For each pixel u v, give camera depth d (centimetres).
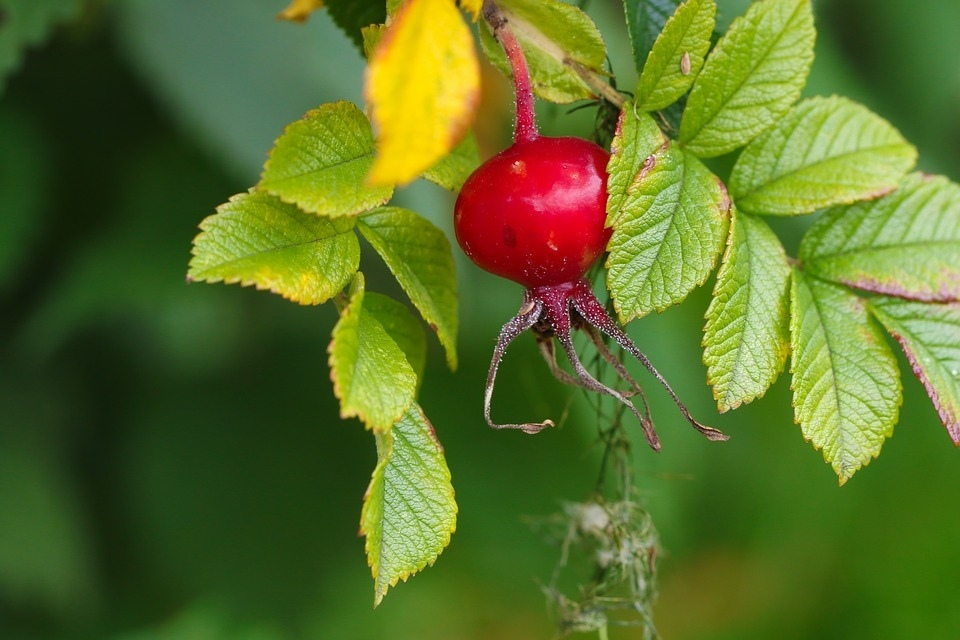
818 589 94
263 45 68
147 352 74
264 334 76
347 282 55
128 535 76
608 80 57
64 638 73
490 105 68
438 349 78
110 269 69
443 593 85
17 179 69
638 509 62
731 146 56
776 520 91
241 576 77
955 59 71
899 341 56
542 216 55
